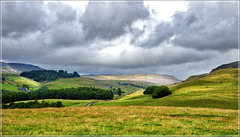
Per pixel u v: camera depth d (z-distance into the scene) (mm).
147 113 29562
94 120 24656
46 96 184500
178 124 22188
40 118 26266
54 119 25344
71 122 23531
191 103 55625
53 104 54719
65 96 188750
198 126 21203
